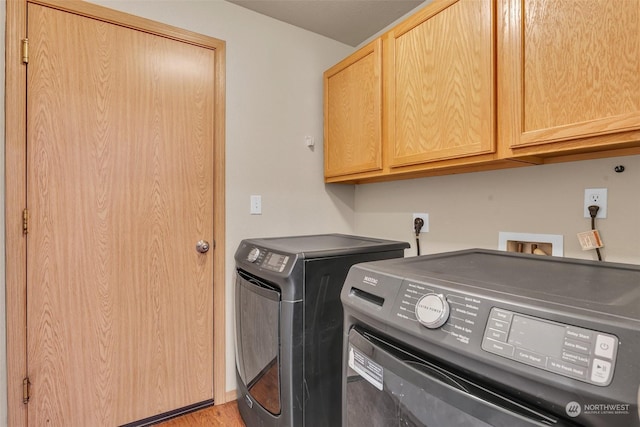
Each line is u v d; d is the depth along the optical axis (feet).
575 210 4.18
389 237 6.93
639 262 3.66
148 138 5.39
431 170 5.19
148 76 5.37
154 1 5.41
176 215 5.64
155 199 5.46
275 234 6.69
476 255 3.87
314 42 7.18
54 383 4.70
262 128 6.52
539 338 1.66
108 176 5.08
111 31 5.08
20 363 4.47
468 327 1.92
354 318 2.81
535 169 4.59
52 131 4.66
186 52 5.70
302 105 7.03
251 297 4.95
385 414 2.38
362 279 2.84
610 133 3.05
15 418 4.44
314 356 4.25
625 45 2.95
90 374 4.96
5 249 4.37
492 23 3.93
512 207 4.86
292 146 6.90
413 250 6.40
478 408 1.79
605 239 3.92
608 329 1.49
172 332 5.61
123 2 5.16
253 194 6.42
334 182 7.28
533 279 2.46
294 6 6.23
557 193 4.36
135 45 5.26
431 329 2.07
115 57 5.10
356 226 7.80
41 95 4.58
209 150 5.94
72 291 4.83
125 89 5.19
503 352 1.72
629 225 3.74
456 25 4.33
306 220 7.09
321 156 7.29
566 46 3.33
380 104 5.60
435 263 3.23
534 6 3.57
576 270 2.87
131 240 5.26
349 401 2.81
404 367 2.21
